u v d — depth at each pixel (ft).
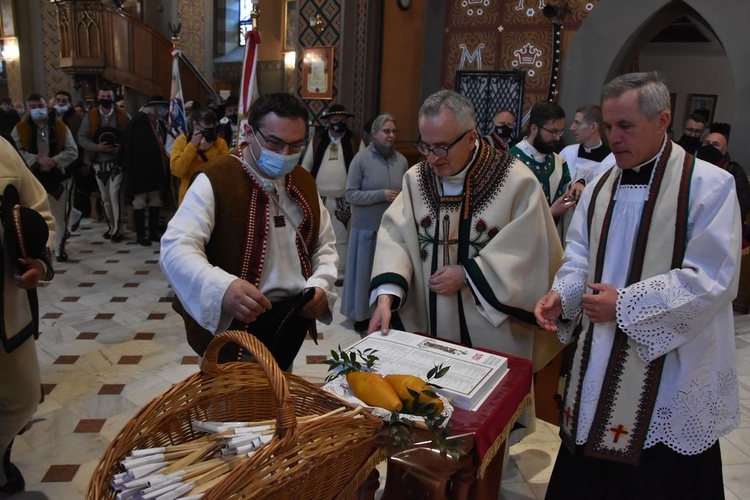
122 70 36.17
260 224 6.02
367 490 5.62
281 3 40.81
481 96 22.70
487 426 5.01
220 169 5.97
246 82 13.26
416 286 7.32
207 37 43.98
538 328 7.37
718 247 5.27
